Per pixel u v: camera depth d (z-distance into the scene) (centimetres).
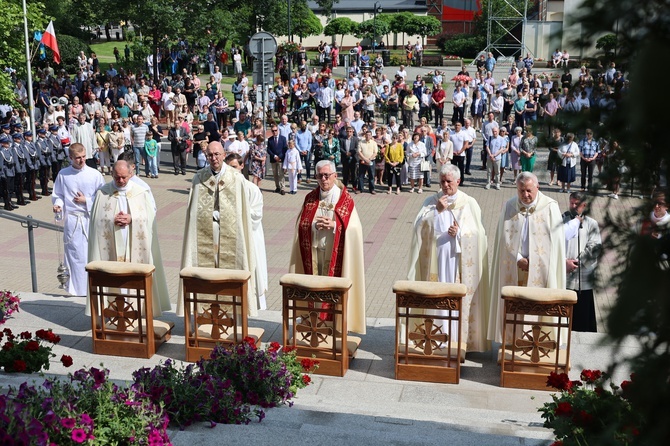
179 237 1938
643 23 197
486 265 907
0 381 711
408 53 4803
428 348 845
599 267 220
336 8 5719
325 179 894
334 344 847
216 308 870
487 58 4269
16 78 3153
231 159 1073
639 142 203
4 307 983
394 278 1623
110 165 2566
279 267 1700
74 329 978
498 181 2381
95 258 976
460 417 726
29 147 2281
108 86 3388
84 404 541
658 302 199
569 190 2272
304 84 3288
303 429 612
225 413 638
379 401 788
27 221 1290
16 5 2648
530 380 816
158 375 652
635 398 215
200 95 3228
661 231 211
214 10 4053
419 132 2375
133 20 3741
